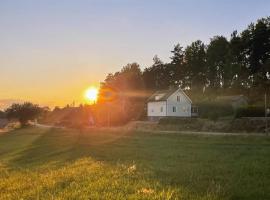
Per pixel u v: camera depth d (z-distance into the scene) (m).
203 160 22.44
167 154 27.25
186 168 18.31
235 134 45.03
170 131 60.09
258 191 12.01
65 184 13.93
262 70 102.50
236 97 89.56
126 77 153.12
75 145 42.41
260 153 25.89
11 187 14.90
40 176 17.28
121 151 31.44
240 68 116.88
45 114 175.62
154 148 33.84
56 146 43.38
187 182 13.76
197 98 115.69
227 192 11.77
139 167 18.75
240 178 14.75
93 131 70.81
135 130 62.81
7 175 19.64
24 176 18.19
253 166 18.50
